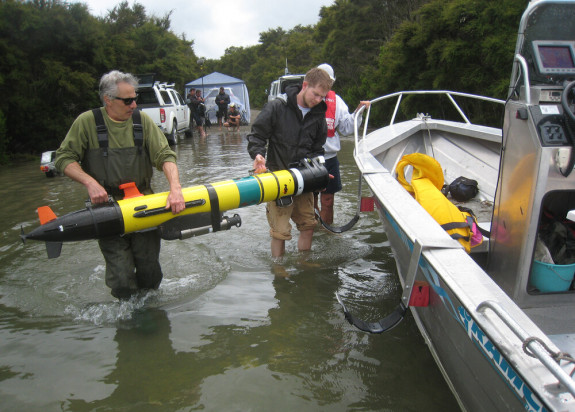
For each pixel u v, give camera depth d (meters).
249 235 5.11
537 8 2.50
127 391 2.65
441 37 14.83
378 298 3.69
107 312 3.49
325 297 3.72
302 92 3.88
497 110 13.40
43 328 3.31
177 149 13.26
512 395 1.79
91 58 16.78
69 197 7.41
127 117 3.24
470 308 1.94
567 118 2.29
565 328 2.33
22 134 15.28
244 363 2.89
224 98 20.61
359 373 2.79
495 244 2.75
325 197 5.27
